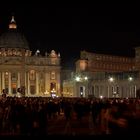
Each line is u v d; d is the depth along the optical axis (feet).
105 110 87.66
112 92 511.40
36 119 89.35
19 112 97.04
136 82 461.78
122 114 72.69
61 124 131.64
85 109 114.73
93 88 558.97
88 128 115.03
